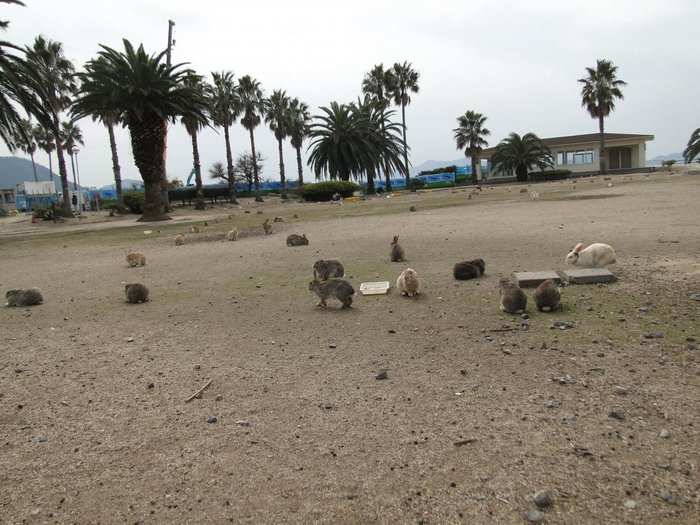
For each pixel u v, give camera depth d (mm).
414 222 21500
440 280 9336
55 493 3340
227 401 4633
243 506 3096
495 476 3230
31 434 4188
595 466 3266
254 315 7750
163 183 46562
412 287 8133
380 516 2926
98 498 3262
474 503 2990
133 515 3068
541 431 3730
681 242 11266
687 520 2736
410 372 5051
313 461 3543
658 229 13523
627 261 9641
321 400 4531
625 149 81062
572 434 3660
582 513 2844
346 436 3859
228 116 56812
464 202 33031
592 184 42750
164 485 3361
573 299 7289
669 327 5805
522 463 3350
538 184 56062
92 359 6055
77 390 5094
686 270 8539
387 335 6312
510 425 3848
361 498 3102
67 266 15148
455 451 3551
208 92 52594
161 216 37344
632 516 2795
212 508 3092
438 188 76812
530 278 8328
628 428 3691
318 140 72812
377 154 72000
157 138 36219
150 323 7641
